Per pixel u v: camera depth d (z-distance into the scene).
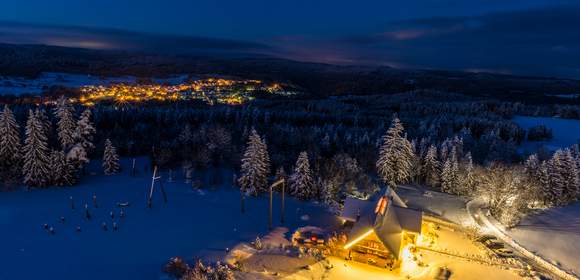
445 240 39.62
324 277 30.53
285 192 50.34
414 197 52.75
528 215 47.31
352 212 38.66
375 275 31.59
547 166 52.19
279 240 35.91
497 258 36.28
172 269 29.33
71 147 53.16
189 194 49.16
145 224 39.28
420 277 32.00
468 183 54.19
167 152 59.88
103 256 32.25
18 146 51.16
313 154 61.09
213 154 61.62
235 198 48.34
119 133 74.88
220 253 32.84
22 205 43.34
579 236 41.69
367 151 65.00
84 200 45.59
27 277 28.78
